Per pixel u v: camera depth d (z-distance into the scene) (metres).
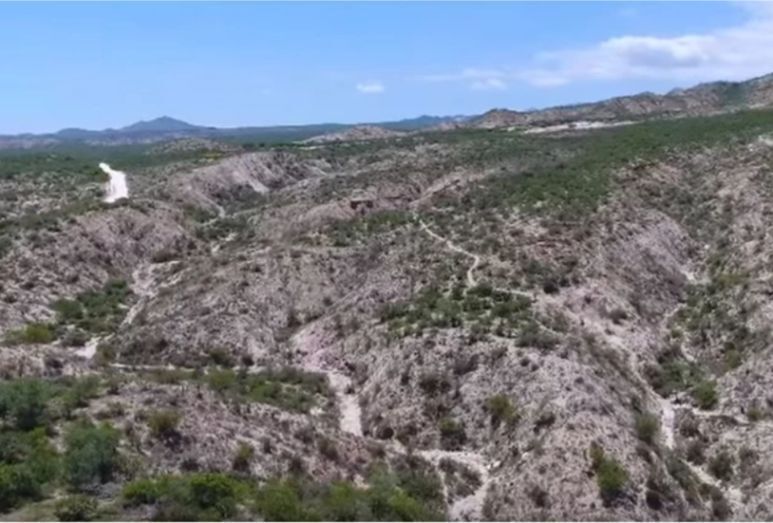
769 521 46.78
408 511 40.47
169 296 80.69
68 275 86.25
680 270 81.62
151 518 32.06
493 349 58.47
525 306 65.12
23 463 36.06
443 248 79.88
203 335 70.38
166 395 47.72
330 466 46.25
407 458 50.12
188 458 40.91
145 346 69.69
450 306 66.44
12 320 73.75
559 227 80.81
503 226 83.81
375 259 83.38
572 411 50.91
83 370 58.47
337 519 36.78
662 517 45.28
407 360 59.91
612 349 63.16
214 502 34.12
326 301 78.38
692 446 54.00
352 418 58.22
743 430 54.31
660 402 59.78
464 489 48.19
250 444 44.34
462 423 54.38
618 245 79.31
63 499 33.28
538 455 48.12
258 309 75.81
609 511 44.53
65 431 40.50
